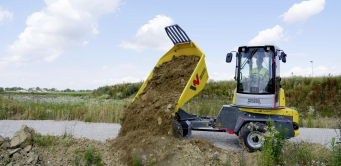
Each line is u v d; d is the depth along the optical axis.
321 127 10.11
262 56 6.11
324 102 14.29
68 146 5.08
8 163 4.36
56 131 7.37
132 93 18.78
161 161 4.59
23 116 9.93
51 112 10.20
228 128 6.27
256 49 6.18
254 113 6.02
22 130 5.10
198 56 6.73
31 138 5.07
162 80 6.51
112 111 10.32
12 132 7.06
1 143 4.86
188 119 6.62
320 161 4.64
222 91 17.12
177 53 7.30
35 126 8.15
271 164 4.27
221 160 4.73
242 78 6.25
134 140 5.08
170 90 6.18
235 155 5.06
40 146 5.00
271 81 5.90
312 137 7.67
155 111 5.50
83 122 9.37
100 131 7.61
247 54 6.25
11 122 8.87
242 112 6.10
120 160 4.72
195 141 5.29
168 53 7.36
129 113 5.87
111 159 4.73
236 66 6.38
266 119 5.84
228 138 7.42
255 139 5.64
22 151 4.71
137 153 4.72
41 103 11.41
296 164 4.33
